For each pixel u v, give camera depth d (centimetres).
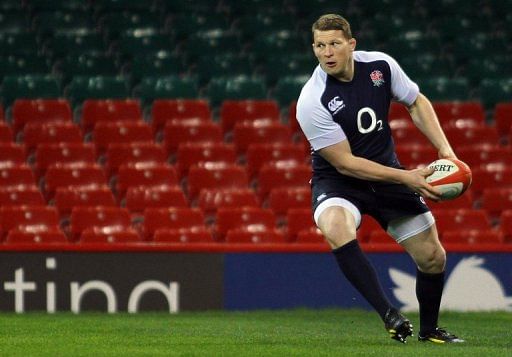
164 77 5947
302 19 6706
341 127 2378
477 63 6400
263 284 4100
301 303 4119
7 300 3991
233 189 5100
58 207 4803
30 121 5503
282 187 5159
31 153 5328
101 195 4856
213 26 6519
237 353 2205
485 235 4684
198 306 4059
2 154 5141
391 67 2428
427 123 2459
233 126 5675
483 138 5653
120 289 4028
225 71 6200
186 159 5275
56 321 3412
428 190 2311
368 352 2197
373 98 2397
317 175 2470
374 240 4597
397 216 2427
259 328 3136
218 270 4075
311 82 2416
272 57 6269
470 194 5206
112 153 5200
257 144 5475
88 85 5834
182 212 4659
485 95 6166
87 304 4012
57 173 5016
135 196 4866
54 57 6150
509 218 4825
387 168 2328
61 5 6444
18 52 6053
